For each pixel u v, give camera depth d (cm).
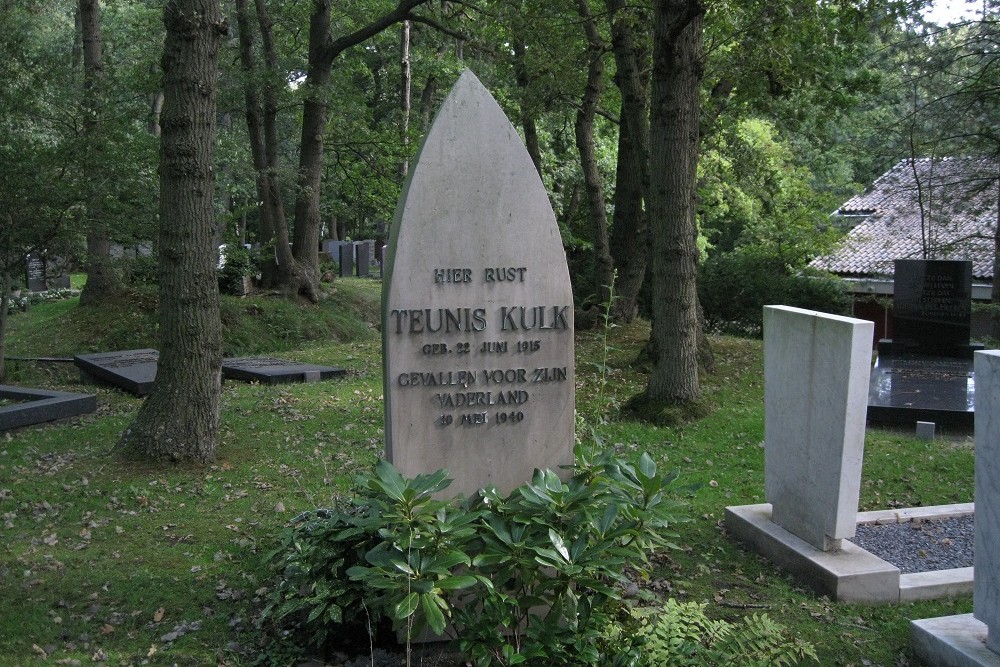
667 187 1087
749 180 2344
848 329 576
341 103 2234
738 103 1653
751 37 1212
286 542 520
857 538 689
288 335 2120
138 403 1213
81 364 1458
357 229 4672
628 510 462
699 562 634
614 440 988
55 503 734
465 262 511
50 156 1298
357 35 2097
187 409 840
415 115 2714
